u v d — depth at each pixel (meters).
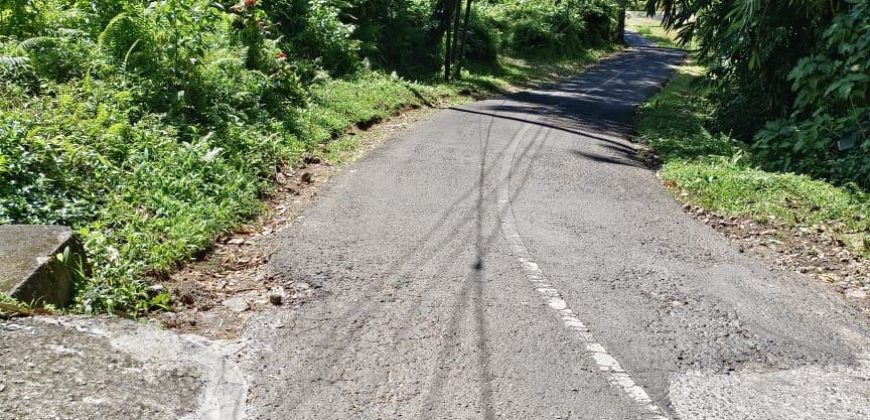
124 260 5.33
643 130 14.96
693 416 3.79
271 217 7.23
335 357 4.27
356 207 7.59
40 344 3.81
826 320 5.28
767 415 3.85
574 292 5.49
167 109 8.97
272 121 10.48
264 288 5.35
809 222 8.08
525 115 15.98
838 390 4.18
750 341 4.80
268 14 15.52
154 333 4.16
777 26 12.66
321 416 3.62
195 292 5.19
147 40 9.57
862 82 10.96
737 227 7.96
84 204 6.22
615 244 6.82
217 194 7.27
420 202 7.91
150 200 6.63
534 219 7.47
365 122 12.89
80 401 3.40
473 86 20.88
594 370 4.25
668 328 4.92
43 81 8.40
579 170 10.16
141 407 3.46
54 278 4.57
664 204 8.62
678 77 29.42
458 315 4.95
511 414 3.71
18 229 5.02
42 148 6.63
